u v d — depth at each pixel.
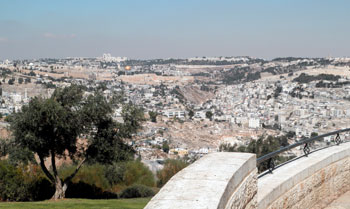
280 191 5.13
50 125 14.12
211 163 3.78
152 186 19.27
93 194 17.41
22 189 14.98
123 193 16.88
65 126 14.15
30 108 13.99
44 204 11.62
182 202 2.61
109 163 16.17
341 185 7.44
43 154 15.11
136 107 16.16
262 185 5.06
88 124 15.07
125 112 15.83
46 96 14.79
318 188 6.50
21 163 16.62
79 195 17.23
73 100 14.95
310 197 6.20
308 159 6.67
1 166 14.96
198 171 3.45
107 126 15.45
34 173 16.72
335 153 7.19
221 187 2.96
